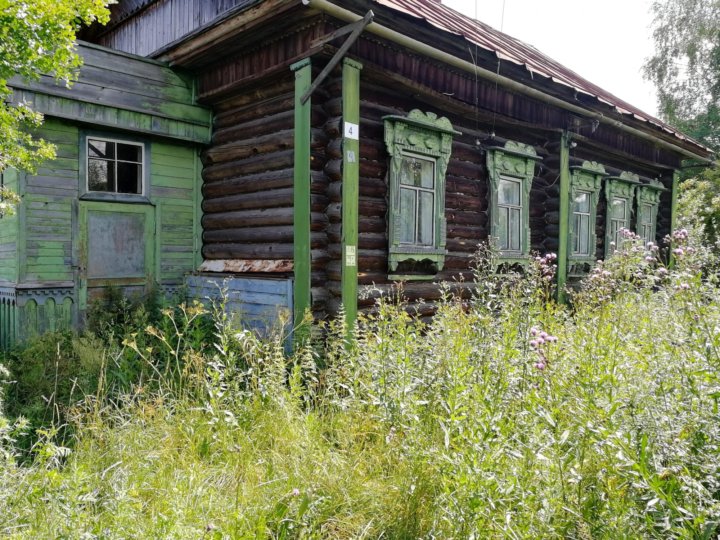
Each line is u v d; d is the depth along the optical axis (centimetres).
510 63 584
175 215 638
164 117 605
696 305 275
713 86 1952
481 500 198
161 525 210
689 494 187
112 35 846
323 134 503
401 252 559
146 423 324
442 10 764
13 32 361
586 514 197
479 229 677
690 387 228
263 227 573
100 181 589
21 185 518
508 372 269
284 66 512
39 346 442
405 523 224
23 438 337
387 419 288
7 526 206
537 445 217
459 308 441
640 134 859
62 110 531
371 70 509
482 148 677
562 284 783
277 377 353
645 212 1050
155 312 569
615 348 281
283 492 246
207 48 557
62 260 548
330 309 504
